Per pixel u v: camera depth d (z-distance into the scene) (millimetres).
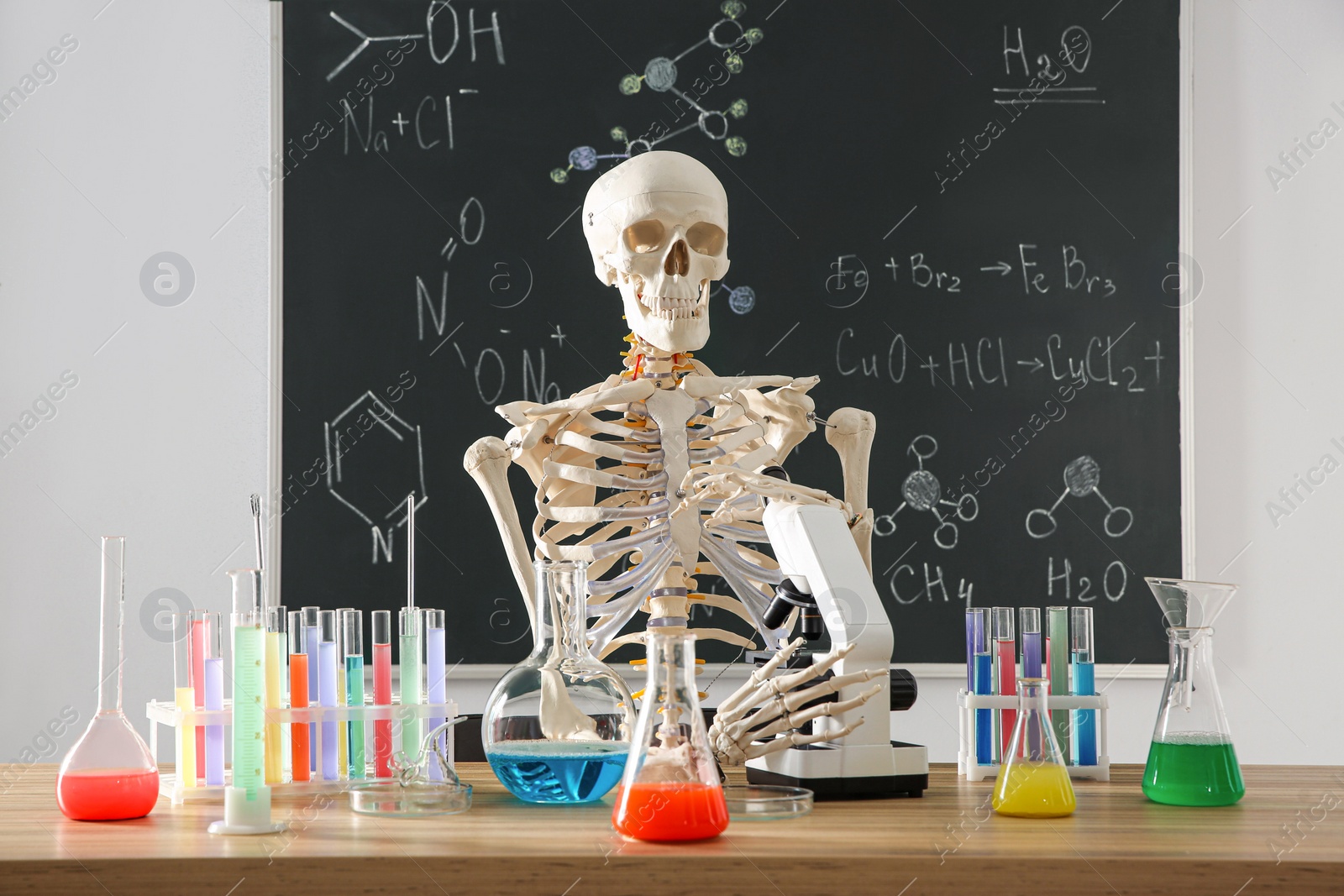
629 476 1720
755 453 1693
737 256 2748
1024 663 1373
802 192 2764
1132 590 2732
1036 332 2766
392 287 2693
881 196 2771
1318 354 2805
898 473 2734
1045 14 2809
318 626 1267
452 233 2713
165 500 2646
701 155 2764
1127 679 2730
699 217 1714
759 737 1229
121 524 2635
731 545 1664
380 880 916
